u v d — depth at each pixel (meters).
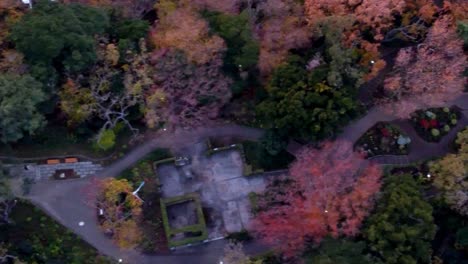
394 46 79.56
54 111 73.75
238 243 69.81
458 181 66.56
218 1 71.94
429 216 63.69
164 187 74.69
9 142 71.19
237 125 78.38
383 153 77.12
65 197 71.94
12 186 64.12
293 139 76.19
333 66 68.94
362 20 71.00
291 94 68.56
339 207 65.75
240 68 72.19
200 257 72.00
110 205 69.38
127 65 69.31
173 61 68.25
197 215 73.25
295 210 66.44
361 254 63.38
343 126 73.25
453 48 70.50
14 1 68.44
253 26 73.44
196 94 70.75
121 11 74.06
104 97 68.81
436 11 72.81
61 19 67.12
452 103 79.25
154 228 72.31
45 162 72.81
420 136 78.38
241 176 76.19
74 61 67.44
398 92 73.25
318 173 67.31
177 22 69.38
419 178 74.12
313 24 70.81
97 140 72.88
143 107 70.69
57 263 68.06
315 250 66.19
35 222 70.38
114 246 70.88
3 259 65.38
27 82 64.62
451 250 70.19
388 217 63.94
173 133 76.88
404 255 62.59
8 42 68.12
